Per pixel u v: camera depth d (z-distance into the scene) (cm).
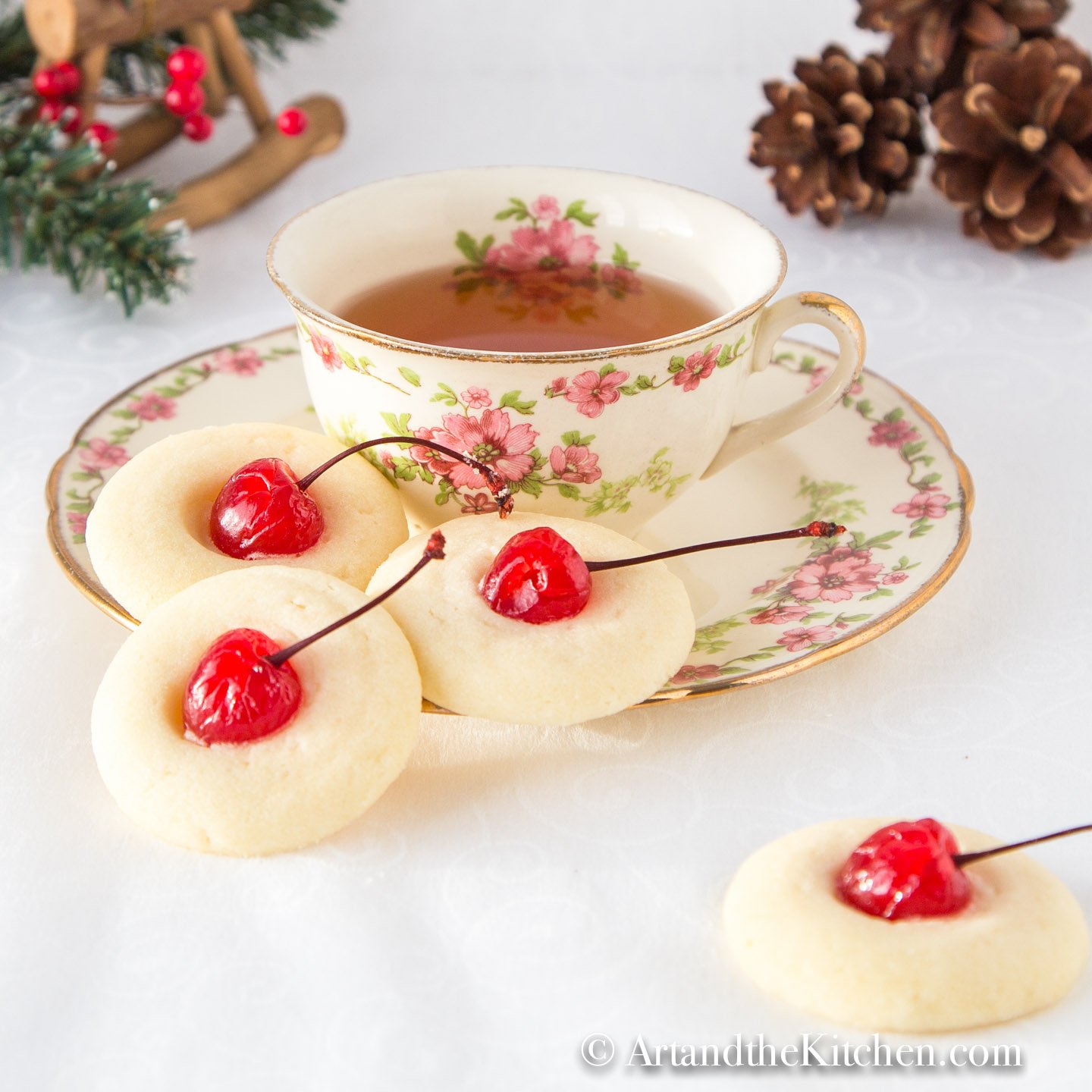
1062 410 49
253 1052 32
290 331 49
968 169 57
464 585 37
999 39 56
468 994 33
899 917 33
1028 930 33
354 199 44
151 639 36
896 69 57
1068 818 36
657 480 41
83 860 35
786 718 38
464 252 46
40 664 39
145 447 44
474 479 40
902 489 43
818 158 58
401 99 74
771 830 36
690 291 45
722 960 33
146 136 62
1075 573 42
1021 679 39
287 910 34
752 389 48
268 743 35
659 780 37
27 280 56
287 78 76
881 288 56
